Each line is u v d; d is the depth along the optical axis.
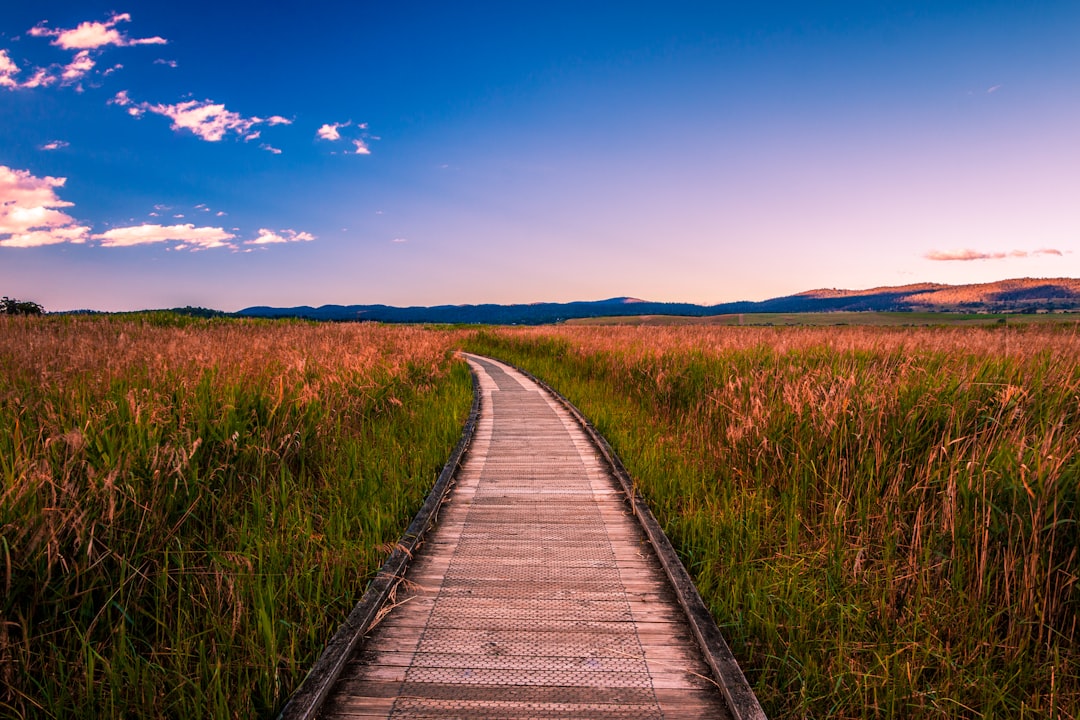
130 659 2.88
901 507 4.37
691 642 3.15
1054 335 10.42
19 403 5.01
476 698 2.67
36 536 2.90
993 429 4.58
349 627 3.11
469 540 4.64
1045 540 3.42
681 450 6.96
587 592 3.73
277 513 4.48
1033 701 2.84
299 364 8.05
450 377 15.41
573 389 13.52
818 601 3.63
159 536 3.61
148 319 22.16
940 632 3.34
